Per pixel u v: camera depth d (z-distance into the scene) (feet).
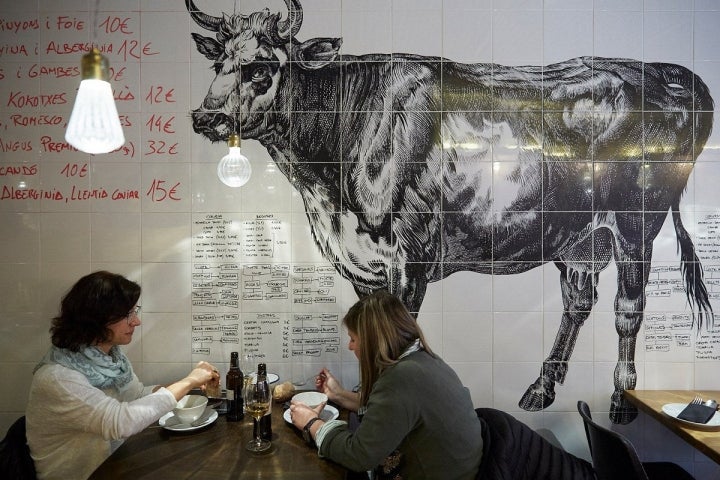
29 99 5.41
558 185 5.51
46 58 5.41
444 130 5.51
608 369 5.54
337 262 5.53
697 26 5.49
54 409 3.57
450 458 3.41
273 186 5.51
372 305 3.89
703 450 4.07
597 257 5.52
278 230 5.51
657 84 5.50
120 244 5.47
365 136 5.49
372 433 3.33
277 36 5.47
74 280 5.45
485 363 5.56
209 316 5.52
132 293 3.95
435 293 5.54
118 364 4.11
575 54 5.49
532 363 5.56
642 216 5.52
